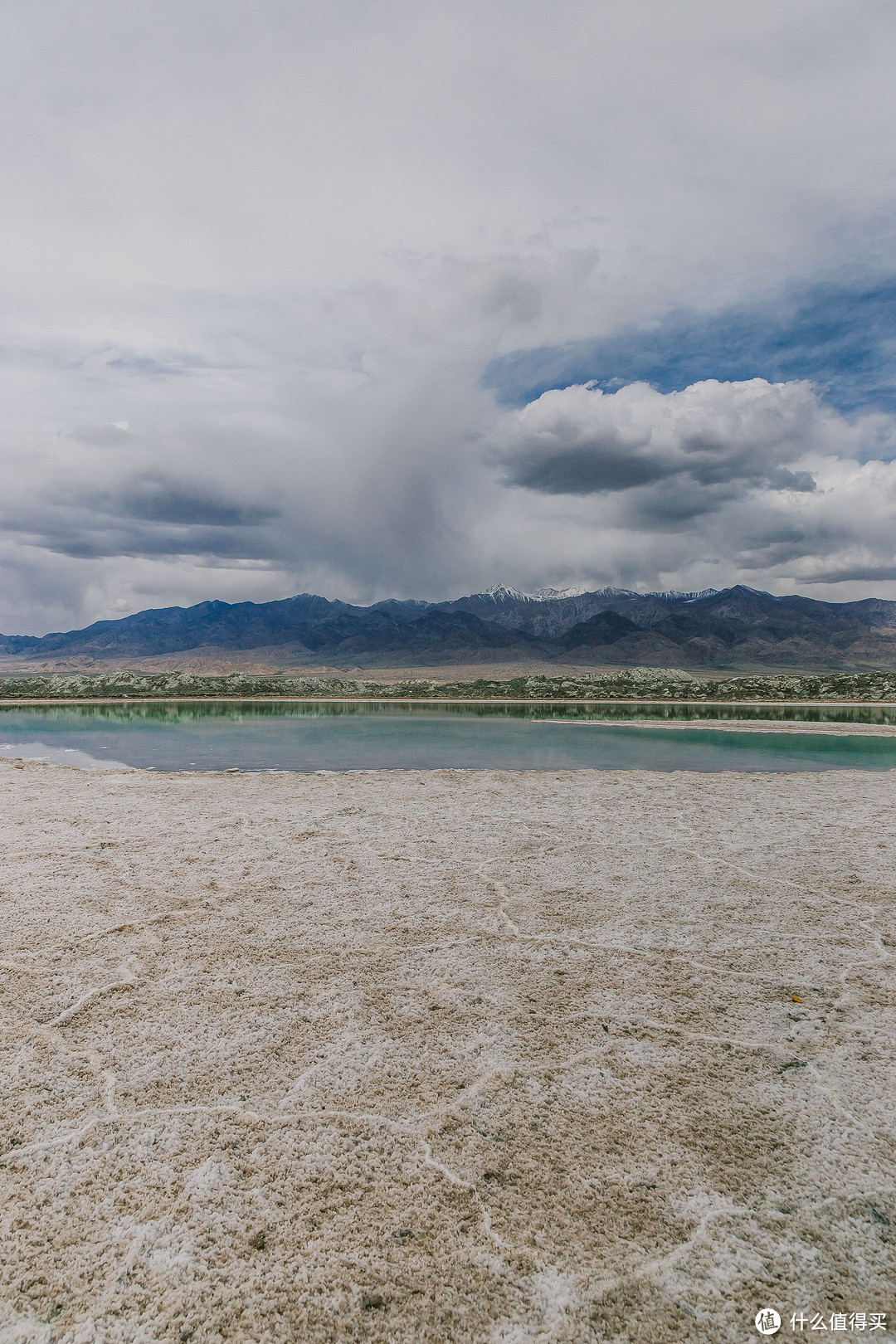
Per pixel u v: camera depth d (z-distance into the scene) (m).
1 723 33.94
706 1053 3.69
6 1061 3.54
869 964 4.82
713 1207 2.62
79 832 8.67
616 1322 2.17
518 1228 2.53
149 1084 3.36
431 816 9.91
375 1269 2.37
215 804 10.95
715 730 31.36
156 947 5.03
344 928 5.45
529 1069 3.51
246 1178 2.76
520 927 5.50
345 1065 3.53
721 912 5.87
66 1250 2.44
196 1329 2.15
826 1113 3.18
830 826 9.34
